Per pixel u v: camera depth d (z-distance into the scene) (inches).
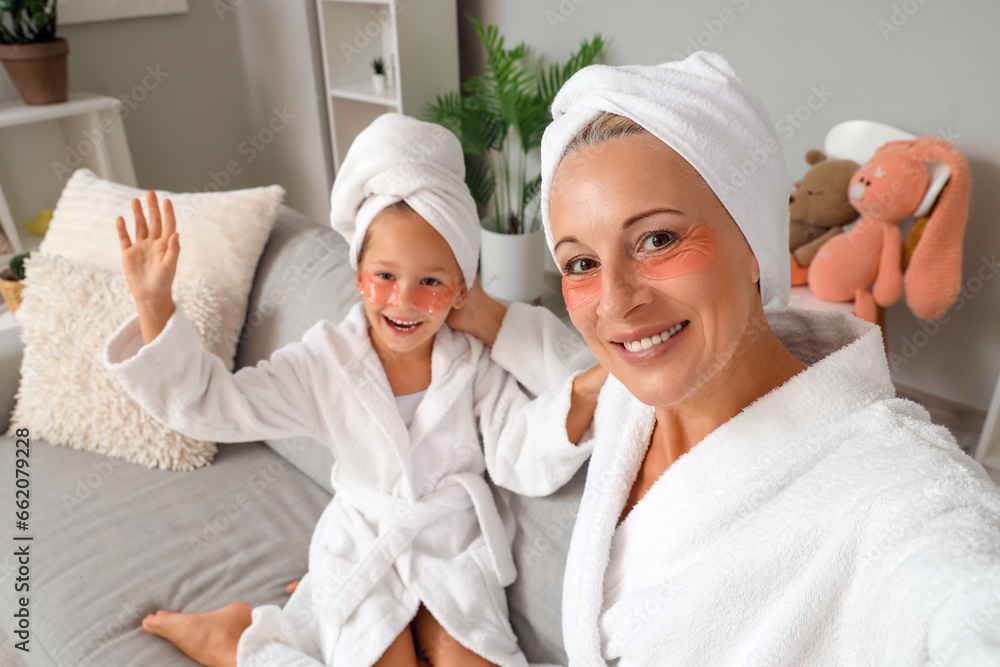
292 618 44.2
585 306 25.5
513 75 112.6
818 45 82.8
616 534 31.9
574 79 26.0
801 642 24.0
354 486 48.3
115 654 44.6
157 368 39.6
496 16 113.3
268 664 40.6
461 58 121.9
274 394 45.4
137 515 55.3
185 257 64.3
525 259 106.2
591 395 40.7
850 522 22.9
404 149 43.0
